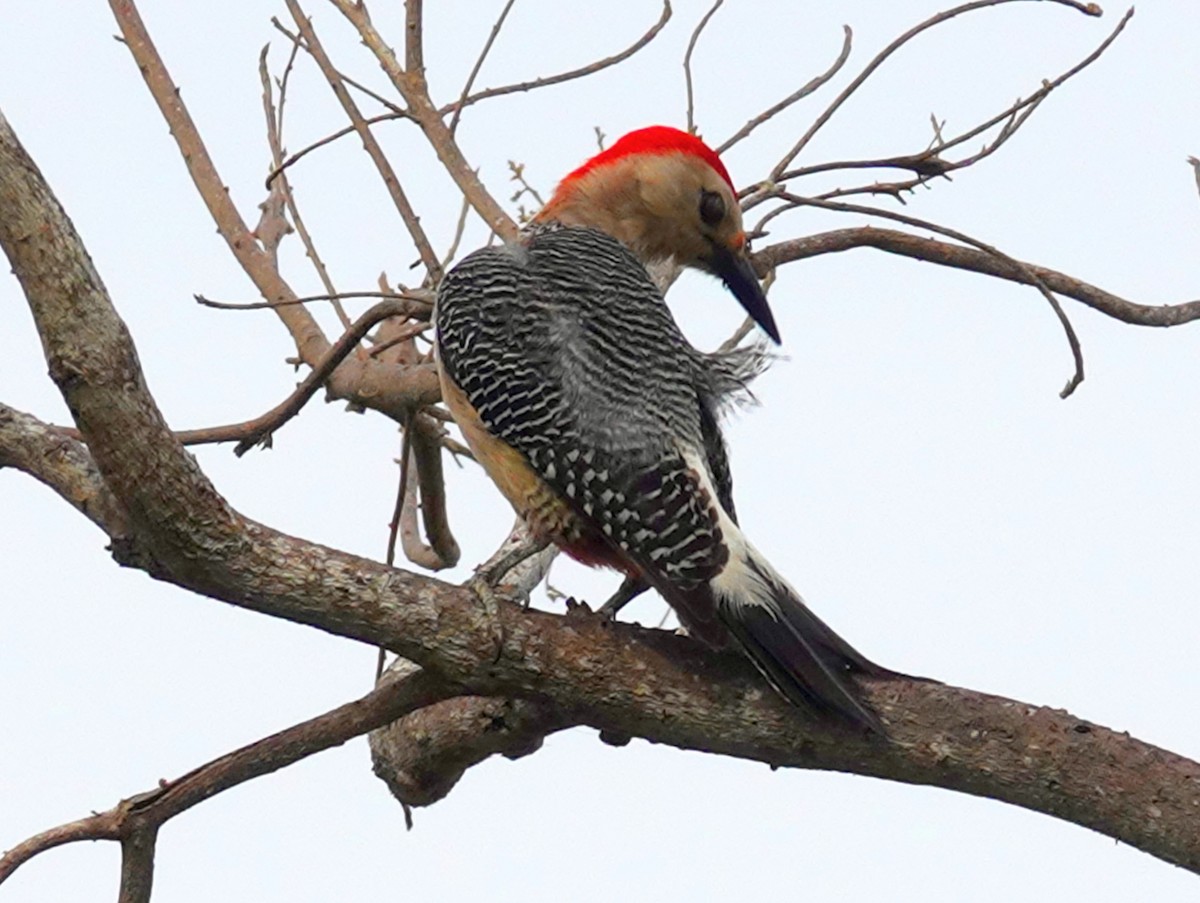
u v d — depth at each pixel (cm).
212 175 1388
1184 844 940
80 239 842
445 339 1119
